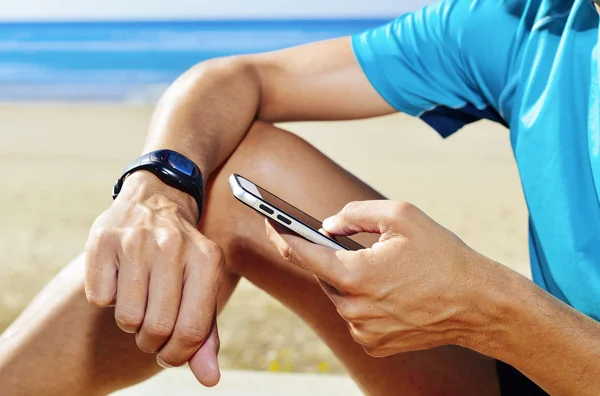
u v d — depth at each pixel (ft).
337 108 4.49
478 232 17.29
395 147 29.96
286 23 88.48
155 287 2.89
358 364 3.96
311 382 5.65
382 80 4.33
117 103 49.06
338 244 2.91
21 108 44.34
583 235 3.37
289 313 10.82
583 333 2.88
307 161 3.96
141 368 3.69
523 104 3.70
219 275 2.97
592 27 3.48
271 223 2.96
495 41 3.93
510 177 24.31
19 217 18.20
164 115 3.88
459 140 31.83
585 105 3.45
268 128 4.09
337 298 2.95
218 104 3.97
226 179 3.86
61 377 3.56
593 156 3.34
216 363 2.98
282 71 4.44
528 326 2.86
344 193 3.93
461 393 3.84
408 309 2.86
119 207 3.13
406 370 3.86
